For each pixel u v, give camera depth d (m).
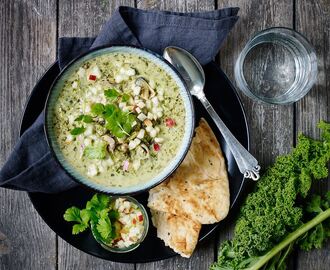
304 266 0.70
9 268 0.69
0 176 0.64
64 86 0.61
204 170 0.66
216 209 0.65
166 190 0.66
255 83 0.69
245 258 0.66
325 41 0.70
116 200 0.66
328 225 0.69
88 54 0.61
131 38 0.65
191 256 0.69
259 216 0.64
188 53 0.65
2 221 0.69
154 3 0.69
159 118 0.62
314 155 0.66
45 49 0.69
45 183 0.64
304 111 0.70
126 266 0.69
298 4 0.70
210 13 0.66
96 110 0.60
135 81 0.62
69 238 0.66
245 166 0.65
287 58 0.70
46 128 0.60
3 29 0.68
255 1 0.70
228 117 0.66
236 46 0.69
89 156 0.61
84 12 0.68
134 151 0.62
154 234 0.67
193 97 0.67
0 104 0.68
